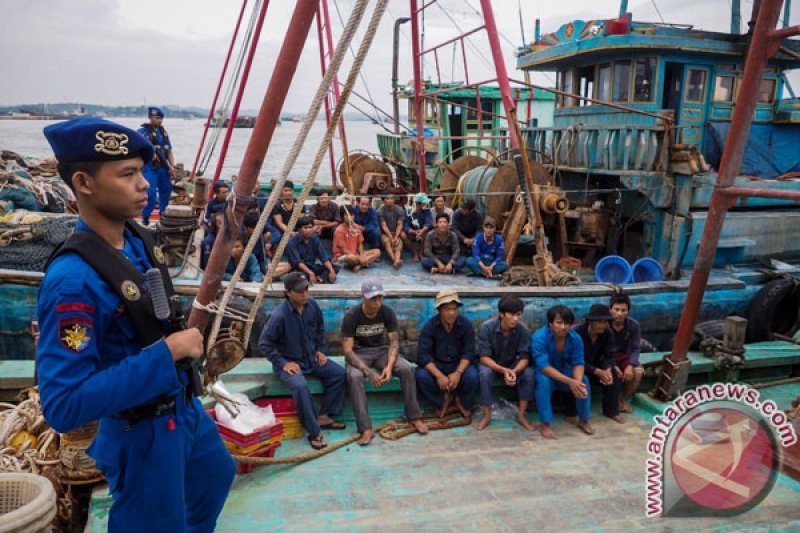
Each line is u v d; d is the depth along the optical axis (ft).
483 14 26.21
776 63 31.30
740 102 16.38
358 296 20.98
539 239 24.08
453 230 29.37
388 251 28.89
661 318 24.29
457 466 15.01
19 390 16.42
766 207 30.27
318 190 44.16
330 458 15.24
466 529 12.29
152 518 6.76
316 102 7.11
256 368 17.47
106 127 5.98
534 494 13.70
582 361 17.19
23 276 19.62
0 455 13.30
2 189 31.50
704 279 17.72
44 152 122.72
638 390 20.06
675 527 12.20
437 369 17.47
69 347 5.78
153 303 6.25
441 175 42.24
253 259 23.67
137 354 6.36
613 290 23.34
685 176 27.02
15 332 19.97
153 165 26.81
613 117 30.91
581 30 31.89
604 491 13.87
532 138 34.47
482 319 22.00
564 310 16.37
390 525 12.35
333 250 28.48
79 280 5.90
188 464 7.43
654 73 29.37
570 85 34.42
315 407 17.07
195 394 7.07
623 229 29.60
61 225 23.79
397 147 48.85
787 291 25.84
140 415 6.61
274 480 14.05
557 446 16.31
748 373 22.13
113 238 6.44
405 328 21.48
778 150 32.19
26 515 9.05
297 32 7.41
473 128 50.42
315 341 16.98
